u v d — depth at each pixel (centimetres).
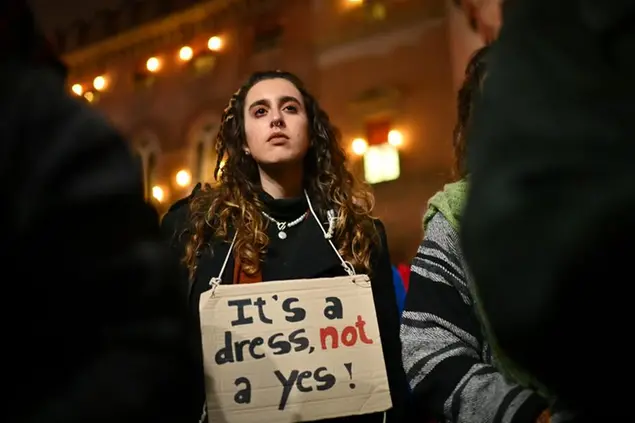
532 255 43
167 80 816
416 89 632
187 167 766
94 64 888
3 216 50
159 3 845
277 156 142
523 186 45
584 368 44
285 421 111
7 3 60
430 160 604
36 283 50
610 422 45
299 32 726
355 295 125
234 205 138
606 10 46
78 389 50
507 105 49
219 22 790
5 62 59
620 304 41
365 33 683
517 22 53
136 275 54
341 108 675
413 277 105
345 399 116
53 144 54
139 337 53
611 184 41
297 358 116
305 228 143
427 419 129
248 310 117
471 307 98
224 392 111
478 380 84
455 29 580
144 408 52
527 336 45
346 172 162
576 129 43
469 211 50
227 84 764
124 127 832
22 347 50
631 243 40
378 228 152
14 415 50
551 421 62
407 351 97
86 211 52
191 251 134
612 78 44
